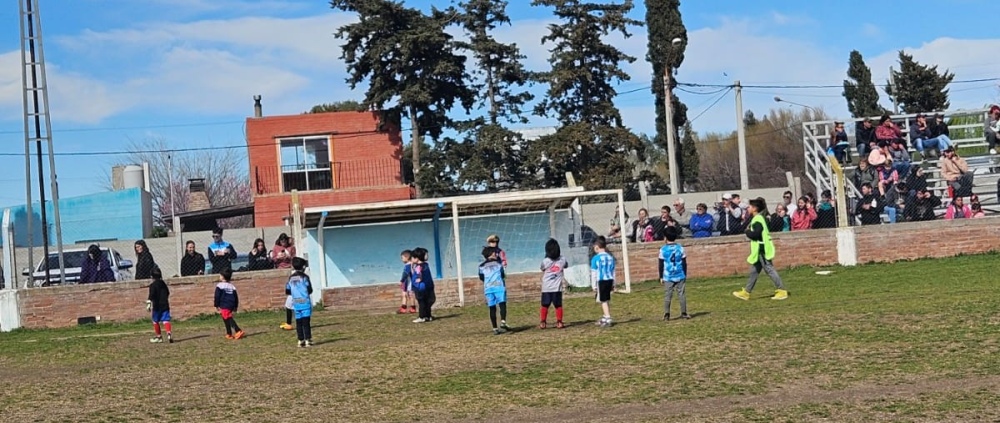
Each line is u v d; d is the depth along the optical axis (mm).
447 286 28297
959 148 40031
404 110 49656
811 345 16234
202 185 59500
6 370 19500
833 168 30422
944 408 11688
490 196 28188
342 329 23141
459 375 15617
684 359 15773
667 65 51875
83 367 19328
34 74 30750
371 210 28781
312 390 15094
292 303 20219
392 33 49438
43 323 26938
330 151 49031
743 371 14547
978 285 23203
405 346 19234
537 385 14469
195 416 13625
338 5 50000
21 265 35125
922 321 17844
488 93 51438
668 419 12000
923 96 67188
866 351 15430
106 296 27375
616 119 51844
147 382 16766
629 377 14641
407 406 13586
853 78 70562
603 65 51844
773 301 23000
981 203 34844
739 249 29938
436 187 49156
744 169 52500
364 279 30688
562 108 52281
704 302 23656
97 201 51875
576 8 51125
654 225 31391
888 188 31406
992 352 14711
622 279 29672
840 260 29969
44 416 14094
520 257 31047
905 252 29922
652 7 57250
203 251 39188
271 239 39562
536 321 22281
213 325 25828
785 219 31250
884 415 11555
